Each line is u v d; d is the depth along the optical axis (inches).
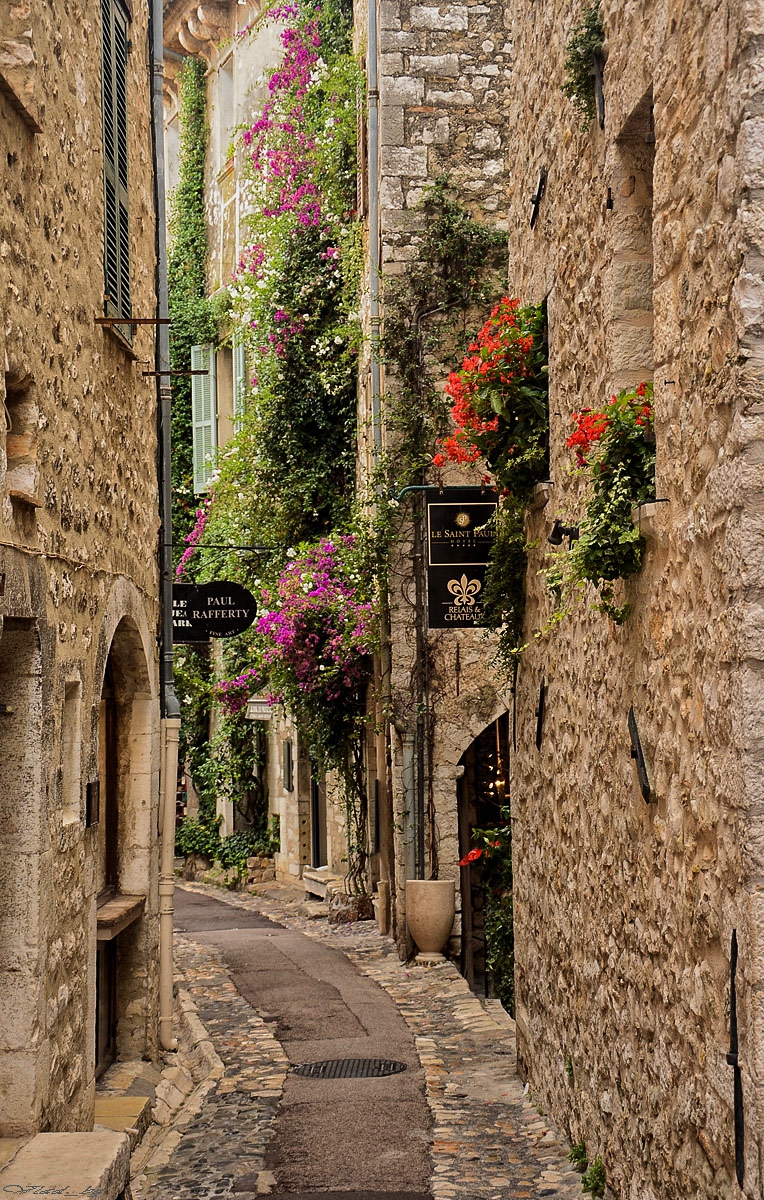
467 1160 255.1
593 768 231.8
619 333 211.5
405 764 525.7
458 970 502.6
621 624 207.6
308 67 660.1
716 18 153.4
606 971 221.5
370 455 556.7
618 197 211.6
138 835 319.3
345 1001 435.8
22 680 202.8
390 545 530.9
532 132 294.2
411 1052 359.9
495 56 547.5
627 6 200.7
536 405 281.1
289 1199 235.8
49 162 215.0
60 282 223.0
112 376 277.1
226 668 807.1
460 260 538.0
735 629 146.4
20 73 191.8
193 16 879.1
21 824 200.5
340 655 574.2
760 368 143.1
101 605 258.4
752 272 142.9
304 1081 327.6
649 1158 191.3
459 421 292.0
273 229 641.0
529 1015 306.2
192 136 912.3
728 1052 150.6
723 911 153.0
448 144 545.3
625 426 195.2
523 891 314.2
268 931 614.2
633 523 190.5
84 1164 178.9
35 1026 198.7
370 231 553.9
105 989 306.3
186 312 871.1
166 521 366.9
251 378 753.6
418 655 527.2
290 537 650.2
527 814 307.6
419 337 534.3
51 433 213.5
